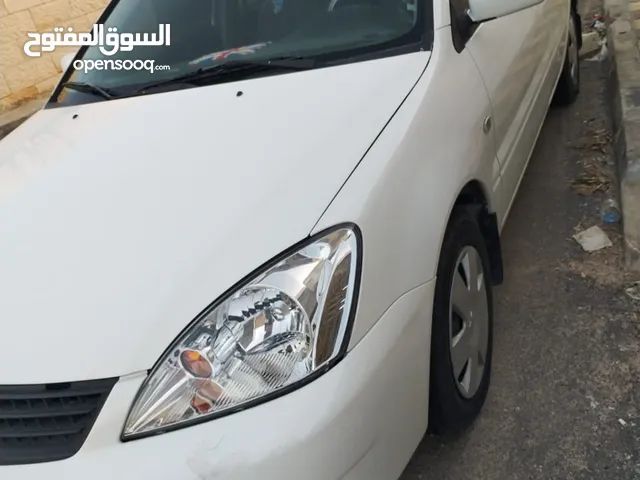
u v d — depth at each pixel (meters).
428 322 1.80
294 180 1.73
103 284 1.56
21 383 1.45
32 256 1.70
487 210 2.44
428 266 1.81
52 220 1.82
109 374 1.44
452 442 2.28
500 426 2.30
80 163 2.08
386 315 1.65
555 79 3.93
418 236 1.80
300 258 1.56
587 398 2.35
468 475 2.15
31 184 2.05
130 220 1.72
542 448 2.19
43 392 1.45
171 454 1.41
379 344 1.61
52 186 1.99
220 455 1.41
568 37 4.42
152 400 1.44
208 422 1.44
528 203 3.68
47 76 6.86
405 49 2.23
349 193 1.69
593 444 2.17
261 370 1.48
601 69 5.39
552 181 3.87
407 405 1.72
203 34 2.58
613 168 3.87
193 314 1.49
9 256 1.72
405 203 1.80
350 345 1.55
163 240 1.63
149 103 2.34
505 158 2.68
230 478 1.40
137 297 1.52
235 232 1.61
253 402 1.46
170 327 1.48
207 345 1.47
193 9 2.68
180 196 1.76
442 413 1.97
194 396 1.45
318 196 1.68
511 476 2.12
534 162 4.12
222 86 2.29
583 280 2.98
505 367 2.56
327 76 2.16
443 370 1.92
